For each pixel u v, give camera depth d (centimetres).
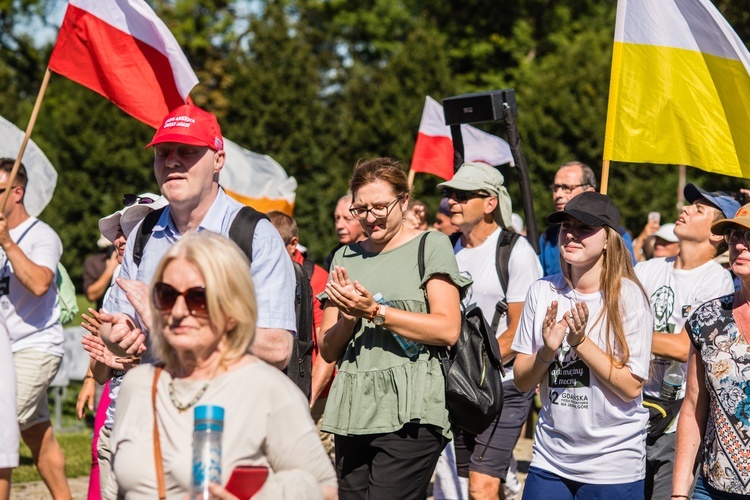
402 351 704
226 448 434
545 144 4022
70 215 4353
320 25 5591
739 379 639
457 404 705
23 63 5625
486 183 940
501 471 896
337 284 669
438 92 4250
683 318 865
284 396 450
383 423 696
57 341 1032
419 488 707
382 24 5416
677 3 921
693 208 874
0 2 5531
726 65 911
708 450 654
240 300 446
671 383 840
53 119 4603
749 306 649
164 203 771
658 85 924
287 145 4288
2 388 578
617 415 688
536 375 702
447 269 704
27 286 971
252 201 1566
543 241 1127
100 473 777
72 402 2159
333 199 4231
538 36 5341
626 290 693
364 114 4281
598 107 4034
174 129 615
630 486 691
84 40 919
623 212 3938
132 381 461
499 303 916
